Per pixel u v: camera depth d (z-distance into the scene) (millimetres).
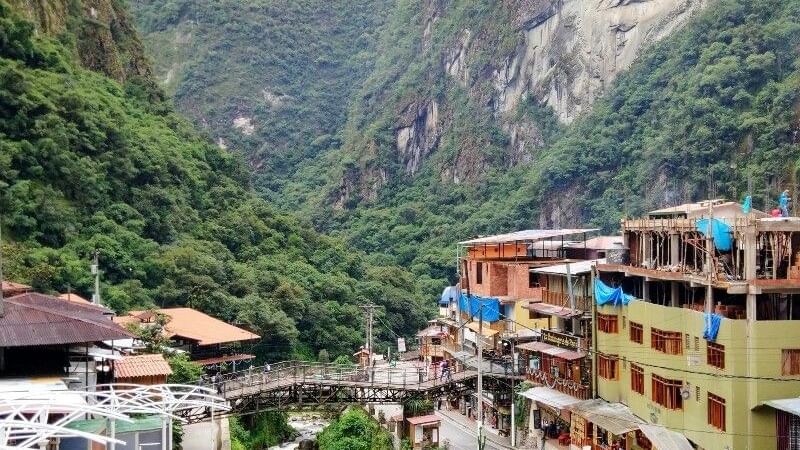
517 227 170250
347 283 110688
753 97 131000
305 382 55812
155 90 127938
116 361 42219
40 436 22531
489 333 64750
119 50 127312
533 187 174750
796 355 35688
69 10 114438
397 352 103250
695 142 132000
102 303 66312
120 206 85438
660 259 45625
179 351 58000
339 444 55344
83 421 30922
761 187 112000
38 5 103125
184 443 48688
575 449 49719
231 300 85000
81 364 35094
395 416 61719
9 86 78062
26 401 23516
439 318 90000
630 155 158875
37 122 78625
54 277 65812
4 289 43594
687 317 40031
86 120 85875
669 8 187875
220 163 124125
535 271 58312
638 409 44875
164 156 99375
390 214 198750
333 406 57938
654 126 155875
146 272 80875
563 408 48438
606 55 196750
